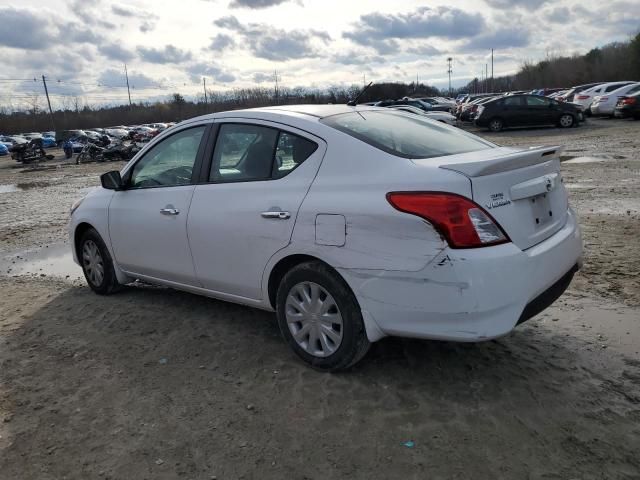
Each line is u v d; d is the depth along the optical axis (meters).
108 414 3.15
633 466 2.52
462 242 2.78
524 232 3.01
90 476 2.64
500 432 2.79
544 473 2.49
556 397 3.09
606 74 73.75
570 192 9.21
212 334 4.17
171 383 3.47
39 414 3.19
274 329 4.20
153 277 4.61
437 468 2.56
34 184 17.72
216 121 4.06
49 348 4.09
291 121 3.61
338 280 3.22
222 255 3.83
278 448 2.77
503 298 2.81
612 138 17.67
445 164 2.97
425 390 3.22
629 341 3.73
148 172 4.55
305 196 3.33
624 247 5.82
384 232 2.96
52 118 84.44
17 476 2.66
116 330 4.36
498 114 23.34
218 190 3.86
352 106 4.10
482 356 3.60
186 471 2.64
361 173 3.18
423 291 2.88
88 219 5.02
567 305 4.41
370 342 3.28
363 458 2.66
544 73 85.69
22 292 5.58
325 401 3.16
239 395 3.28
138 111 93.25
